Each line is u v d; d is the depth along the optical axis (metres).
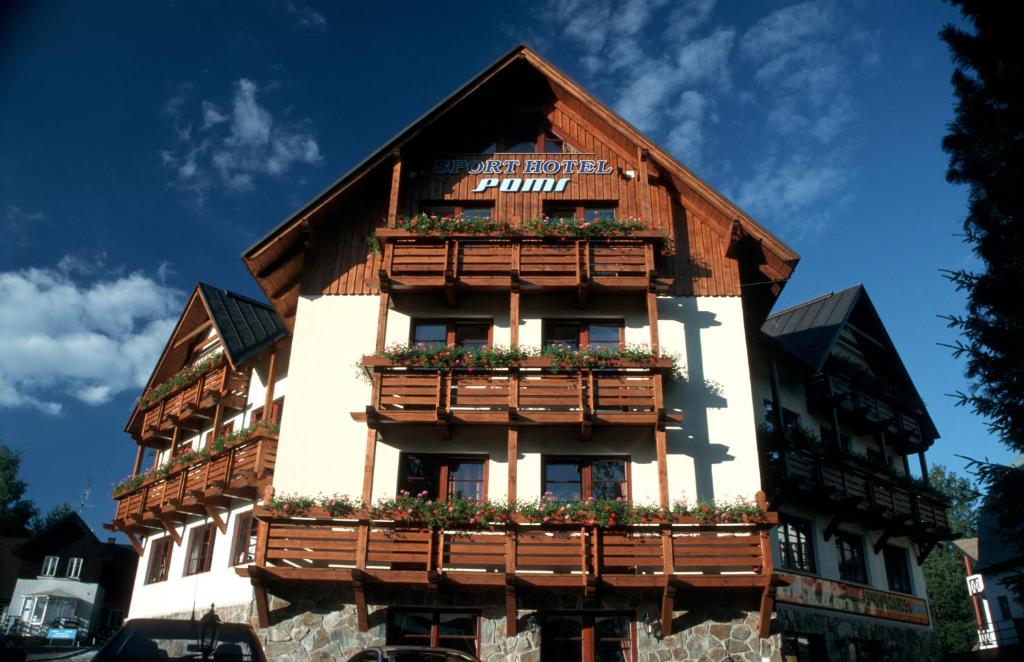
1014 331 14.73
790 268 21.38
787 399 26.20
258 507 18.17
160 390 29.12
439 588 17.61
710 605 17.80
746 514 17.73
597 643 17.77
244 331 26.75
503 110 23.94
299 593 18.11
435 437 19.75
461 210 22.75
